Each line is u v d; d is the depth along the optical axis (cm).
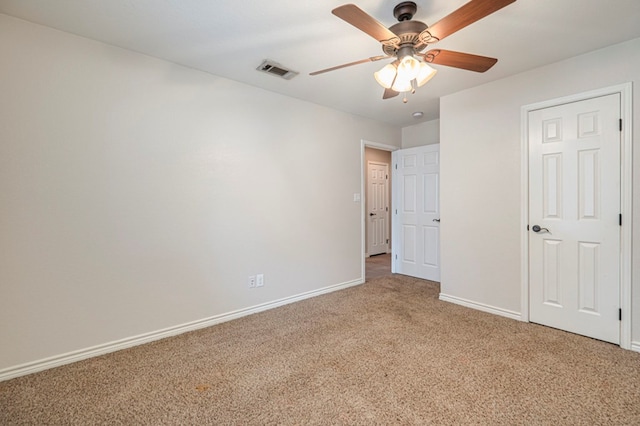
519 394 169
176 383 184
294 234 335
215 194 275
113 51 223
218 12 184
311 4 176
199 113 264
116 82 224
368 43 221
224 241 281
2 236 187
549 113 256
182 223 256
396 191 466
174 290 253
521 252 273
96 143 217
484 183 298
